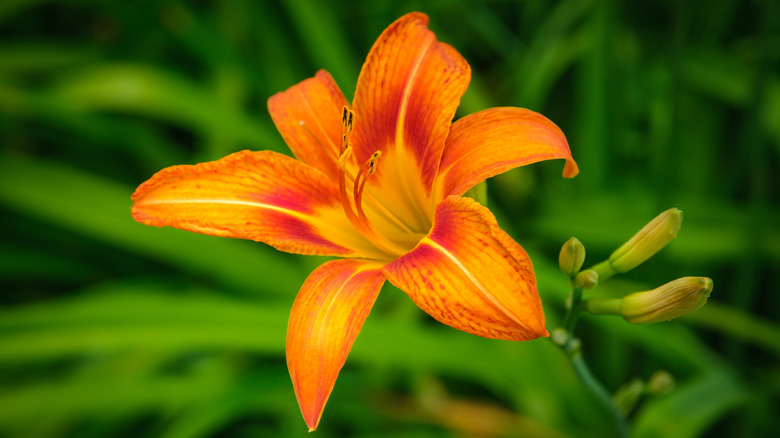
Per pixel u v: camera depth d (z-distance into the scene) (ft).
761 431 1.46
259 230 1.12
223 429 1.69
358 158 1.19
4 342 1.41
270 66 1.96
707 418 1.41
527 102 1.80
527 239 1.70
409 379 1.58
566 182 1.83
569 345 1.19
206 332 1.43
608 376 1.59
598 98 1.68
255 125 1.78
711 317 1.50
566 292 1.50
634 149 1.86
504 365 1.47
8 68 1.94
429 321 1.69
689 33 1.90
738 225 1.53
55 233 1.83
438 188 1.13
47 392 1.45
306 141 1.19
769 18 1.47
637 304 1.11
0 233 1.86
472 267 1.02
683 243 1.53
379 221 1.21
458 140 1.12
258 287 1.64
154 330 1.43
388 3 1.93
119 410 1.56
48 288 2.02
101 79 1.74
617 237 1.54
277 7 1.90
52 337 1.42
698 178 1.76
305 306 1.06
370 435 1.49
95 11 2.33
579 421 1.50
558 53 1.88
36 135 1.99
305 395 1.01
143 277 1.77
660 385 1.24
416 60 1.16
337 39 1.78
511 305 0.99
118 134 1.90
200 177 1.13
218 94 1.93
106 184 1.65
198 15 1.90
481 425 1.50
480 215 1.03
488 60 2.24
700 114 1.82
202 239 1.62
